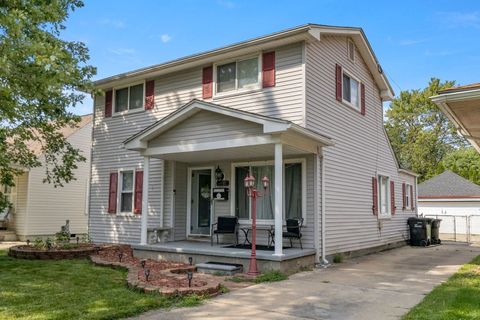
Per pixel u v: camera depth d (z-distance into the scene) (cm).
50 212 1786
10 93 821
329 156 1115
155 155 1109
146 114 1353
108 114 1455
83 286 719
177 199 1271
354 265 1034
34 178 1733
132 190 1368
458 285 746
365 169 1354
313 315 555
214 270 886
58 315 532
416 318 524
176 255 1031
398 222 1644
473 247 1596
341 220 1158
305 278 831
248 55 1139
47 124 1288
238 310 579
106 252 1173
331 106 1151
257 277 816
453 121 861
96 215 1441
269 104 1077
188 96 1255
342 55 1248
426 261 1120
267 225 1102
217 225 1136
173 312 566
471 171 3562
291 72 1054
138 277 757
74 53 1150
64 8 1145
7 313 544
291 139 920
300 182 1070
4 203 1324
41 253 1076
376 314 558
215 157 1155
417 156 3972
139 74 1337
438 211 2520
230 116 934
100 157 1462
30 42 809
